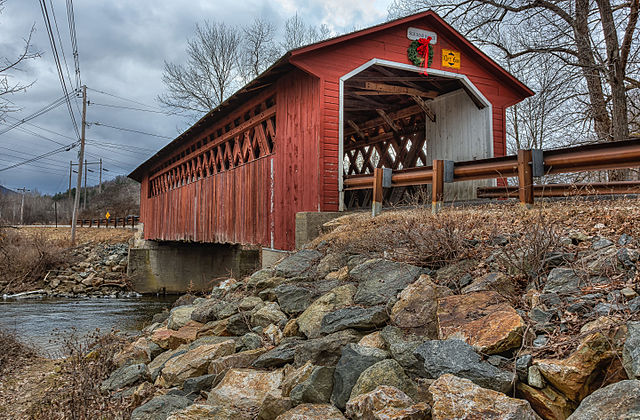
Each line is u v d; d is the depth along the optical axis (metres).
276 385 3.44
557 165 5.47
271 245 9.90
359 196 11.77
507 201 7.27
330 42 8.42
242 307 5.27
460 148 10.70
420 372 2.87
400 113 12.48
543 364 2.39
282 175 9.56
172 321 6.30
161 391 4.25
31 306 17.59
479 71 10.25
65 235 33.16
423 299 3.45
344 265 5.18
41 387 6.91
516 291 3.45
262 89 10.64
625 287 2.87
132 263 22.59
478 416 2.11
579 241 3.93
